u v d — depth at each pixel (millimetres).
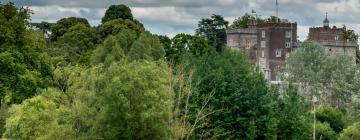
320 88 135750
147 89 58281
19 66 74000
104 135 57500
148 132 58031
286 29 181500
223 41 187000
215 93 75938
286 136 83312
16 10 79500
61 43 138875
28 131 61750
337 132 106812
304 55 139000
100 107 58438
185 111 68625
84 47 139625
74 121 60000
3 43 75375
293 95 86000
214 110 74875
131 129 57594
